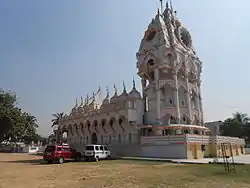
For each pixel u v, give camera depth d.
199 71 55.59
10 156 50.12
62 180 16.86
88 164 29.89
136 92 49.62
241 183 14.64
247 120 84.94
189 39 56.97
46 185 14.94
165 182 15.21
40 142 100.25
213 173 19.17
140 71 53.06
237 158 37.12
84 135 59.94
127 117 46.56
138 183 14.98
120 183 15.12
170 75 50.41
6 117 63.12
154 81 50.06
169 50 49.97
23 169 24.73
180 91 50.34
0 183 15.86
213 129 69.50
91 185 14.69
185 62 51.38
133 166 26.05
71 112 68.00
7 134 67.19
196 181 15.48
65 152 33.84
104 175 19.03
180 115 48.28
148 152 40.53
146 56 52.88
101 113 53.31
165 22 55.69
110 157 38.53
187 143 36.25
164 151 38.44
